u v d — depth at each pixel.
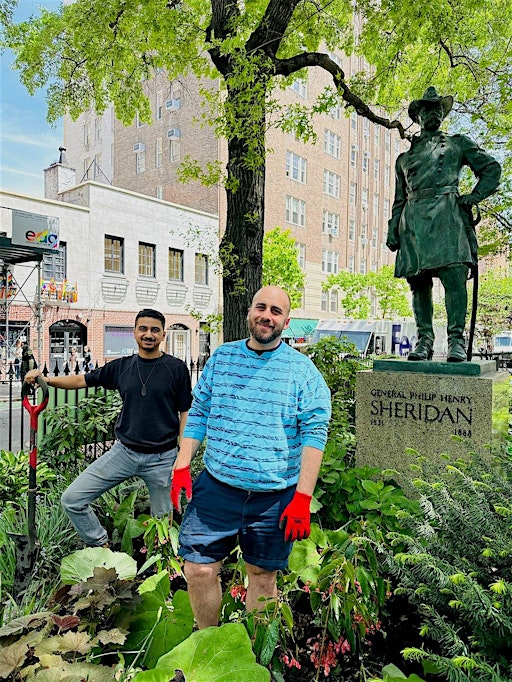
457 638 1.84
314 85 31.58
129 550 3.48
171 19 6.07
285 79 6.54
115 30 6.98
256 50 5.18
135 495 3.87
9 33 7.70
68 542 3.57
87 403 5.58
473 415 3.98
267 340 2.45
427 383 4.16
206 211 28.67
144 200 24.75
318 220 33.53
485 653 1.90
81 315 22.38
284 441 2.42
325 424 2.41
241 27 5.90
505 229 9.77
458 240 4.37
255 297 2.53
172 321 26.23
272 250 23.30
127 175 33.91
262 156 5.28
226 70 5.80
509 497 2.47
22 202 20.33
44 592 2.83
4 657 1.90
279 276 23.47
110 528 3.94
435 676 2.26
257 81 5.08
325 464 3.65
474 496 2.40
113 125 35.44
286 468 2.43
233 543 2.49
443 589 1.98
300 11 6.75
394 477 4.06
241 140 5.48
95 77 7.90
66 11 7.43
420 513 2.79
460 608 1.97
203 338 28.00
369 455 4.40
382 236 41.84
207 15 7.13
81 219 22.38
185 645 2.01
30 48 7.60
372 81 6.91
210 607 2.44
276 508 2.40
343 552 2.40
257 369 2.49
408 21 5.90
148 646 2.35
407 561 2.23
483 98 7.75
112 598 2.30
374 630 2.47
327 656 2.29
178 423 3.63
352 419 6.29
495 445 3.58
